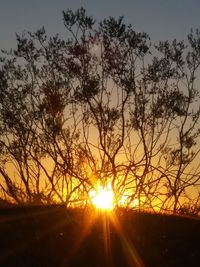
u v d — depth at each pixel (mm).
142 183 13555
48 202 13539
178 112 13820
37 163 13852
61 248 10094
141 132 13805
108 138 13734
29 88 13836
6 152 13859
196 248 10773
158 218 12359
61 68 13844
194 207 13391
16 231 10391
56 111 13633
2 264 9469
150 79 13859
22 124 13820
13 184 13797
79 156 13742
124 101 13789
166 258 10328
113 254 10180
